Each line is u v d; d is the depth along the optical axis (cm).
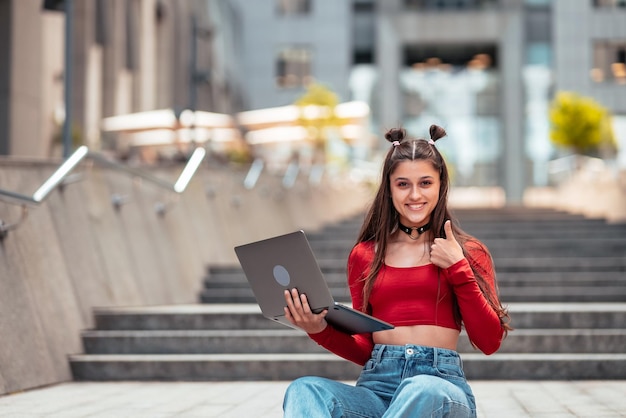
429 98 4109
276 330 897
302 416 335
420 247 369
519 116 3994
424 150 368
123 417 584
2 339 700
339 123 2864
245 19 4153
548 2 4062
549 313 901
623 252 1373
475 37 4019
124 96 2388
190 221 1219
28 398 674
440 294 359
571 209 2111
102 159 898
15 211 780
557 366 795
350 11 4119
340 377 797
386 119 4034
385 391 354
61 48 1988
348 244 1430
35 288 779
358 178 2544
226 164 1766
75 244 893
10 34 1544
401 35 4062
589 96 4000
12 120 1545
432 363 351
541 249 1378
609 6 4028
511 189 3959
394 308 363
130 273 994
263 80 4138
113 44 2266
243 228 1425
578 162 2186
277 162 2427
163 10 2852
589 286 1137
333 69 4097
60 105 1973
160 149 2281
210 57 3195
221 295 1130
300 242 345
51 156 1880
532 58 4053
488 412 607
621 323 897
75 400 668
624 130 3994
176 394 710
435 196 365
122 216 1025
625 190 1656
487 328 351
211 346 854
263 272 360
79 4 2047
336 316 357
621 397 681
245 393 718
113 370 802
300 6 4141
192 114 1748
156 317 898
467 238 374
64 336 811
